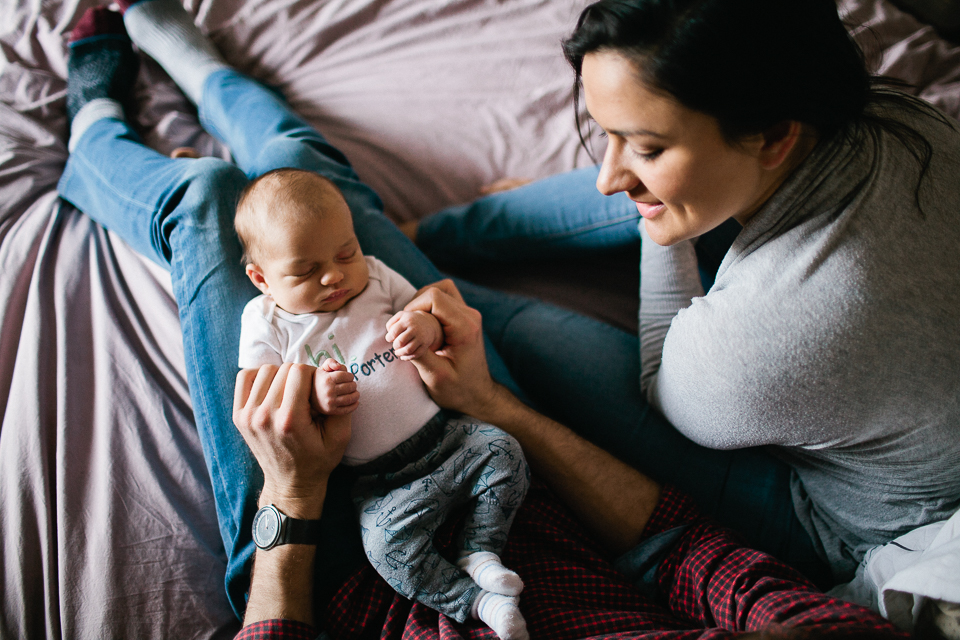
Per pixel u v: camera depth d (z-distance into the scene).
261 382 0.85
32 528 0.99
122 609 0.92
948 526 0.73
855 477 0.87
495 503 0.88
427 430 0.92
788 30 0.57
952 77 1.54
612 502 0.96
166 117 1.62
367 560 0.91
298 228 0.85
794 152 0.71
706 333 0.80
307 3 1.78
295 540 0.85
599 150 1.58
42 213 1.41
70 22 1.70
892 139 0.71
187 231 1.06
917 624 0.70
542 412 1.14
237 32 1.76
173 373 1.19
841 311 0.69
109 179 1.27
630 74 0.60
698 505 1.03
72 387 1.13
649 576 0.91
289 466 0.84
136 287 1.32
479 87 1.70
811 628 0.51
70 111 1.58
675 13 0.56
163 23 1.64
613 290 1.45
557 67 1.69
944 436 0.75
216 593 0.98
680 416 0.92
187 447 1.11
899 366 0.71
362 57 1.76
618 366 1.13
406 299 1.00
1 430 1.08
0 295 1.26
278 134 1.33
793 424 0.80
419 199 1.64
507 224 1.41
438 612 0.84
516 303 1.30
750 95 0.59
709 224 0.72
